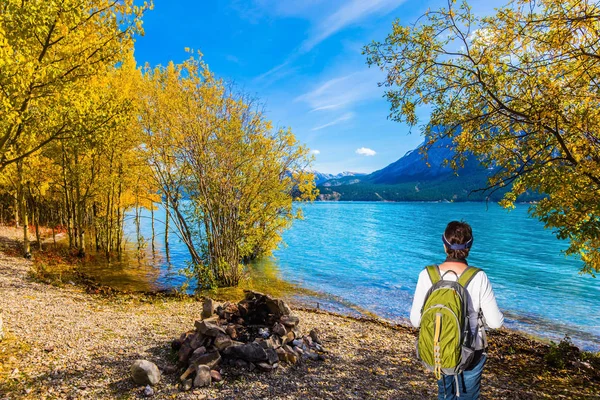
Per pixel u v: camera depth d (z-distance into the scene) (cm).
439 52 805
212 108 1734
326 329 1088
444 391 316
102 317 1040
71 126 1149
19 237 3516
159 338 844
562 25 663
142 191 2602
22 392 541
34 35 1052
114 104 1248
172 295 1574
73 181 2308
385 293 1864
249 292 930
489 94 760
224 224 1833
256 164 1888
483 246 4241
